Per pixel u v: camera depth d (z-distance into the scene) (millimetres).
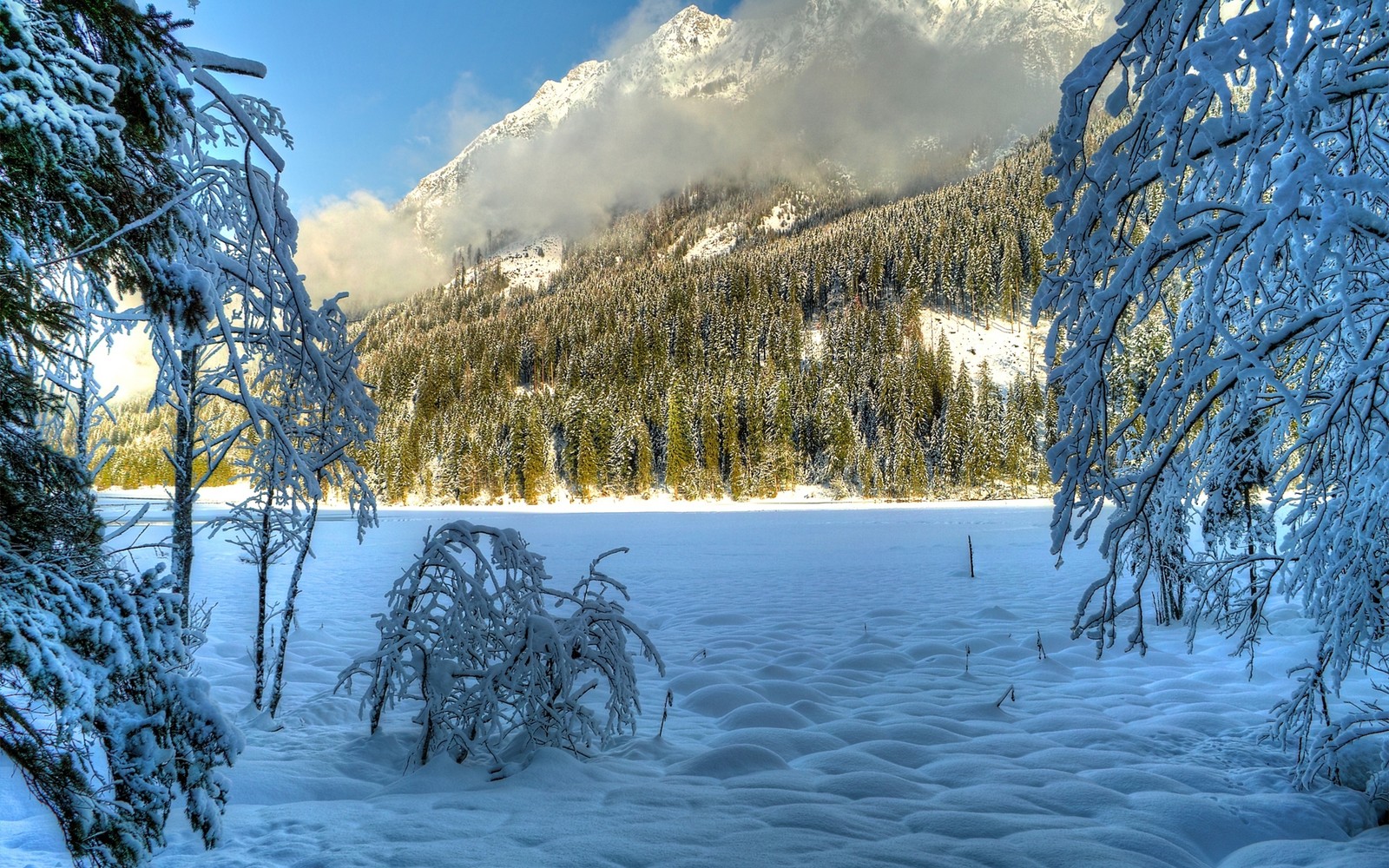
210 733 2877
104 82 2547
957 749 5746
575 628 5754
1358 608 4410
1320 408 4719
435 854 3777
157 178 3232
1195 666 8414
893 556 21734
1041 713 6762
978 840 4031
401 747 5852
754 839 3982
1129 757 5516
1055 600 13188
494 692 5418
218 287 5469
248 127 3971
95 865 2287
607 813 4395
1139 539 4539
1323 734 4914
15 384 2459
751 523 40875
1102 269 3971
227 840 3969
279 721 6539
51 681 2086
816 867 3650
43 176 2320
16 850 3707
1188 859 3951
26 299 2387
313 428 6738
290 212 5266
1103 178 3758
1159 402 4047
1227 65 3027
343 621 12000
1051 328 4234
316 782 5012
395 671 5574
